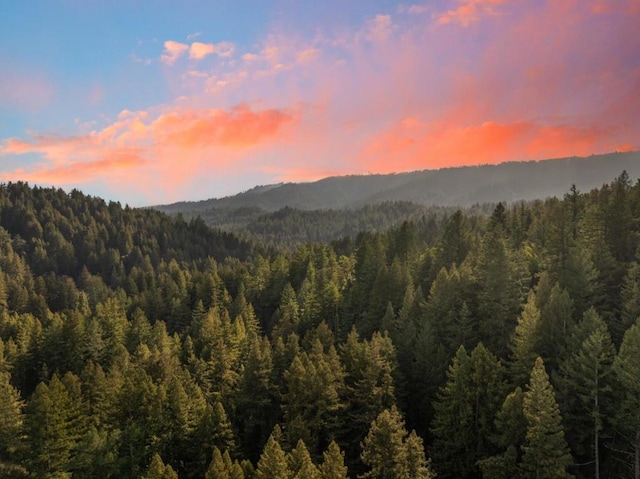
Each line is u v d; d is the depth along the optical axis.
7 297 140.12
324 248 150.25
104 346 87.81
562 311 51.00
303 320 94.00
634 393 36.91
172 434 50.69
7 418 48.62
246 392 58.09
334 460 36.84
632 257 70.12
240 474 37.88
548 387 41.19
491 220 100.00
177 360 72.31
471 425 45.41
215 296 120.94
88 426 53.22
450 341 59.34
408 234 112.62
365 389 50.34
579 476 40.53
